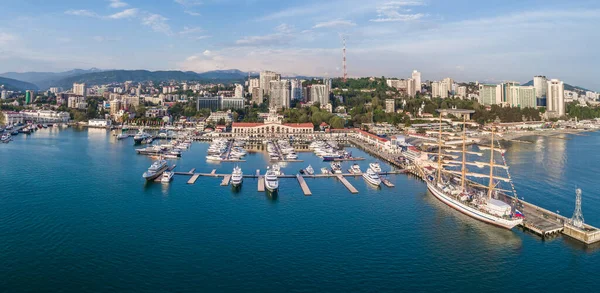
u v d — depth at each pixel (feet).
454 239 388.37
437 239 387.34
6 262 325.01
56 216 438.40
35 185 578.25
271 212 464.65
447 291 291.79
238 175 615.57
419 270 323.16
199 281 297.94
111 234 386.93
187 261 329.93
